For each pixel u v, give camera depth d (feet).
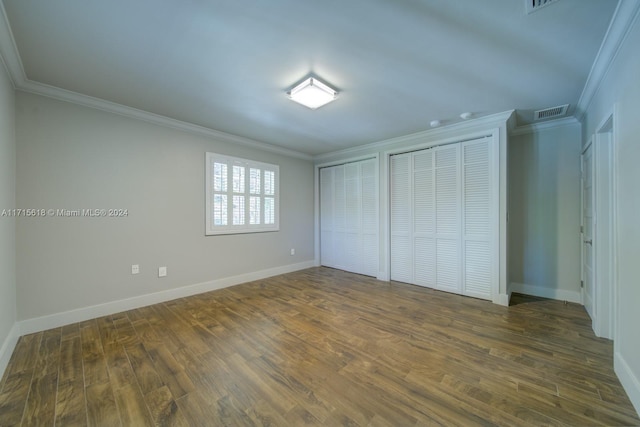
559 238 11.39
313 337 7.98
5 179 7.00
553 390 5.57
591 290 9.34
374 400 5.33
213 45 6.29
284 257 16.34
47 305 8.50
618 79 6.07
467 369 6.34
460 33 5.84
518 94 8.78
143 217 10.64
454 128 11.87
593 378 5.95
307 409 5.10
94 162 9.45
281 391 5.61
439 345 7.47
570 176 11.14
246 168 14.33
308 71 7.42
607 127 7.35
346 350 7.23
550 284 11.58
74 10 5.15
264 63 7.05
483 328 8.55
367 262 15.61
